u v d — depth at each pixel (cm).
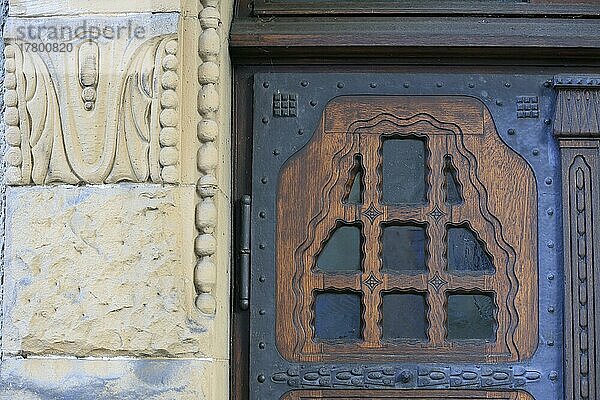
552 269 333
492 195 338
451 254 337
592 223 333
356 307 336
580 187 335
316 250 337
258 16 347
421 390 330
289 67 346
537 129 340
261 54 344
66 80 297
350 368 331
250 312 335
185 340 291
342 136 342
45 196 295
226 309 325
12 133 298
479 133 341
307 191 340
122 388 289
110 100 296
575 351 328
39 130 297
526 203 337
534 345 330
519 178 338
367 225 337
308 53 343
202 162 304
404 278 335
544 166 338
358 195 340
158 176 295
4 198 309
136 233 292
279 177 340
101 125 296
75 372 291
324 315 336
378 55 344
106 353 292
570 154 337
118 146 295
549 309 331
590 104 338
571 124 337
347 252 338
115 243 292
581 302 330
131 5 299
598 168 335
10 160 297
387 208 338
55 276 293
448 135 341
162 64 297
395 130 342
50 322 292
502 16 344
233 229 338
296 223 338
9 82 299
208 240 301
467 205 337
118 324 290
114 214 293
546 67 344
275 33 340
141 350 290
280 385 331
